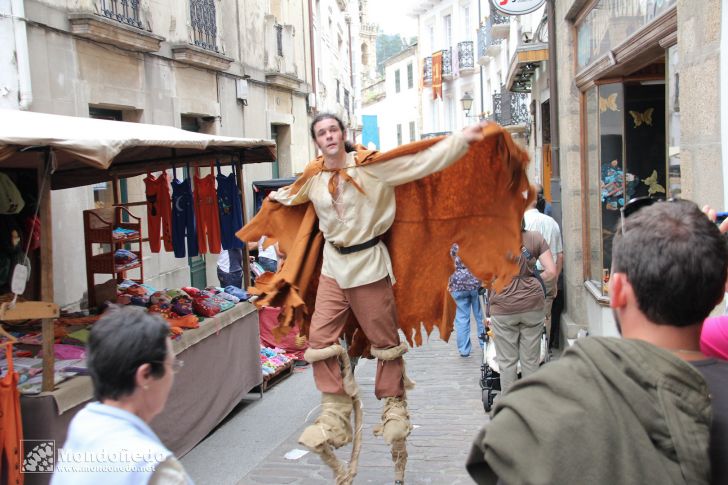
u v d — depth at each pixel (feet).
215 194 23.49
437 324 13.89
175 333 18.24
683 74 14.02
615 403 4.58
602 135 25.45
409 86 152.56
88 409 6.46
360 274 12.61
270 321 28.40
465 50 113.91
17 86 23.40
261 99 49.49
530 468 4.57
